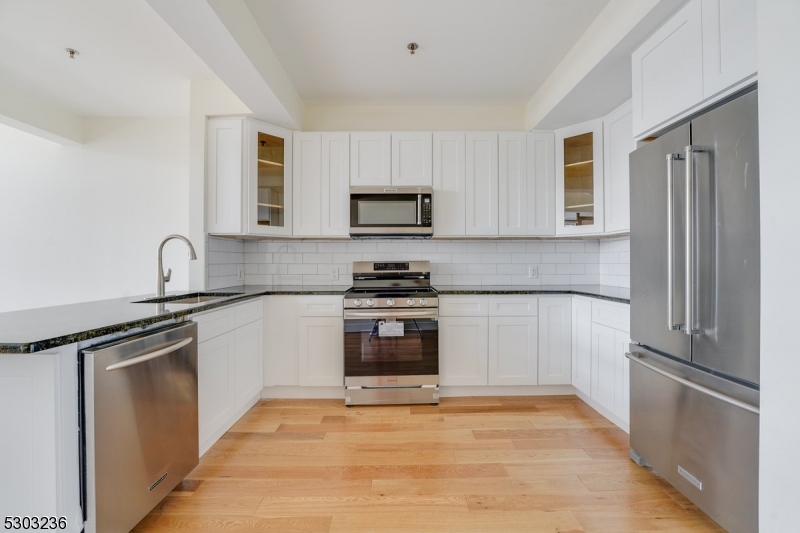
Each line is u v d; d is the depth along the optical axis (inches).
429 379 104.9
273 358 107.5
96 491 45.9
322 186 114.7
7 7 71.4
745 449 48.1
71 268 126.5
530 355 109.0
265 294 106.4
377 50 89.9
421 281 121.3
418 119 122.6
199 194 102.1
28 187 126.4
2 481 42.8
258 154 107.3
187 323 66.3
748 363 46.8
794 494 34.8
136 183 126.5
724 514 51.1
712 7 53.9
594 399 96.9
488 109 123.0
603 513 58.9
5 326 47.9
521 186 116.3
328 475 69.4
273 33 82.6
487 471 70.6
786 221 35.4
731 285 48.9
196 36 67.1
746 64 48.8
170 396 59.6
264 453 77.4
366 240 127.0
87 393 45.4
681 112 60.5
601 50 76.6
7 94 103.3
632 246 71.6
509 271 128.0
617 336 85.5
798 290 34.4
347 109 121.9
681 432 59.2
